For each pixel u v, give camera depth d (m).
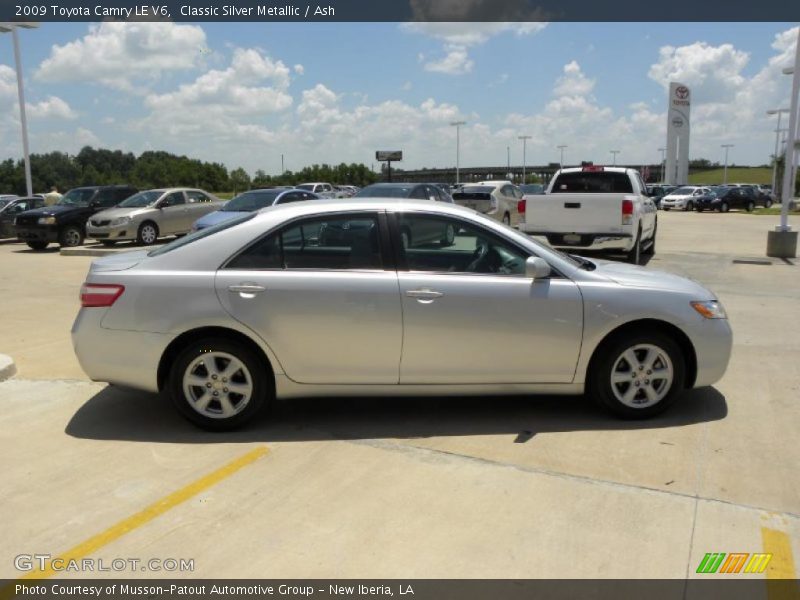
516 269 4.69
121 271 4.59
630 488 3.79
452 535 3.30
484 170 121.00
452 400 5.32
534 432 4.62
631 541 3.25
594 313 4.61
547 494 3.72
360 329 4.52
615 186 13.22
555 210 12.03
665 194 50.16
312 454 4.29
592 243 11.82
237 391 4.61
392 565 3.06
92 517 3.51
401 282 4.53
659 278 4.95
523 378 4.68
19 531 3.38
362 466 4.10
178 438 4.57
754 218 33.38
